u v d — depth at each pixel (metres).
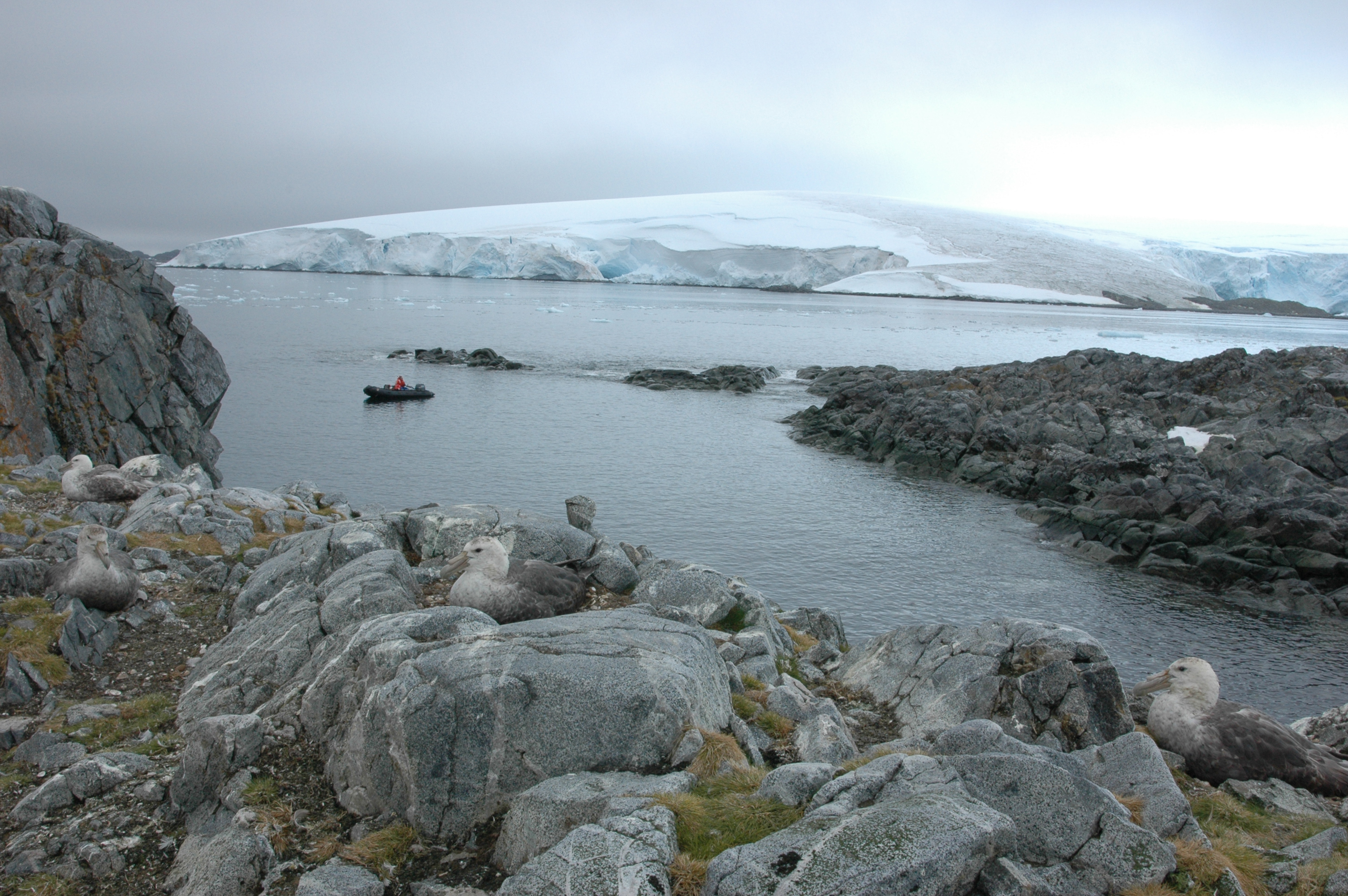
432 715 7.73
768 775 7.31
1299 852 7.39
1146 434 50.34
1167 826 7.30
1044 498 42.53
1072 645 10.30
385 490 42.09
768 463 50.75
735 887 5.72
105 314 31.33
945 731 8.06
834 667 13.06
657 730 7.82
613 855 6.11
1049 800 6.88
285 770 8.70
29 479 21.17
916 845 5.77
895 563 33.69
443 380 78.88
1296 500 35.75
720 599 13.32
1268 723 9.70
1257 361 65.44
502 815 7.71
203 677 11.23
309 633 10.98
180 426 33.78
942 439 50.81
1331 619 29.06
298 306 161.25
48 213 34.00
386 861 7.29
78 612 12.67
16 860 7.96
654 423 61.84
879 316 190.38
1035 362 80.31
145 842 8.26
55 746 9.88
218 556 16.55
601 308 185.88
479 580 11.23
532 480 44.84
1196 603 30.31
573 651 8.49
